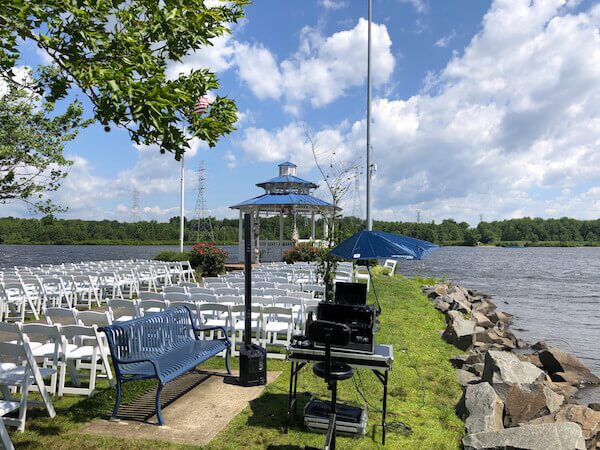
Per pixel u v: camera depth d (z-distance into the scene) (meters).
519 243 146.62
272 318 8.56
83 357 6.30
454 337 10.20
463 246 149.75
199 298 8.24
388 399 6.25
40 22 3.74
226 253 20.70
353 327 4.86
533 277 35.66
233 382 6.46
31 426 5.00
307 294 9.77
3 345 4.96
